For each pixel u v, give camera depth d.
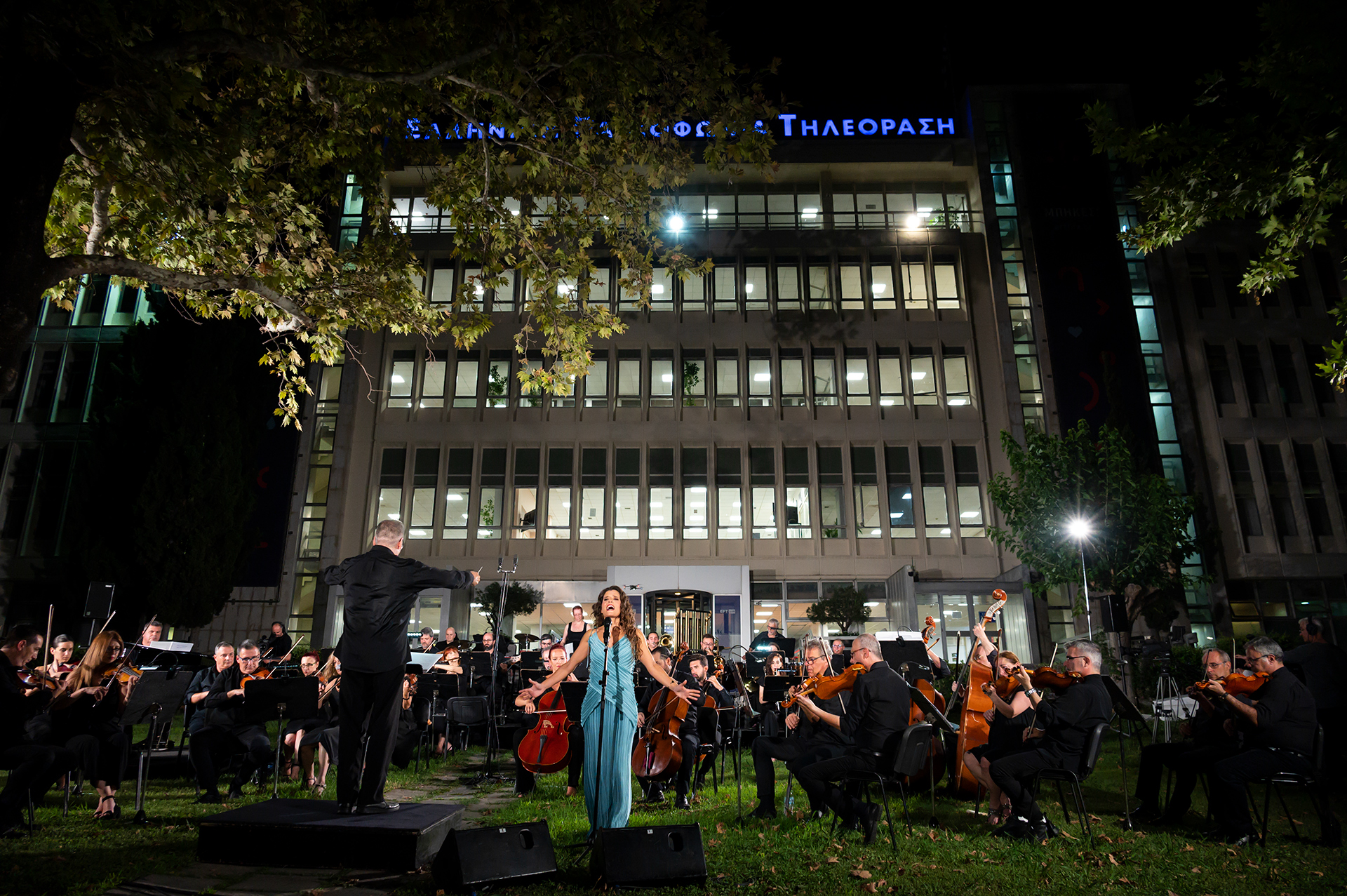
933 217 34.09
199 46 6.73
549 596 28.67
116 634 6.87
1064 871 5.13
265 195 9.98
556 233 11.02
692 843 4.86
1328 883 4.93
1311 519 29.72
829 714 6.58
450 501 29.83
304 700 7.28
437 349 31.31
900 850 5.66
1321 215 9.15
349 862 5.04
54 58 5.48
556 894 4.54
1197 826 6.66
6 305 5.57
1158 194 9.70
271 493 29.06
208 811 7.07
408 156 10.62
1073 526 20.86
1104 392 30.53
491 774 9.97
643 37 8.80
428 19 8.40
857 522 29.75
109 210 9.27
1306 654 7.45
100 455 22.70
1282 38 8.38
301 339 10.73
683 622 26.62
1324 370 9.63
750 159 9.68
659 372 31.33
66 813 6.73
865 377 31.27
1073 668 6.52
